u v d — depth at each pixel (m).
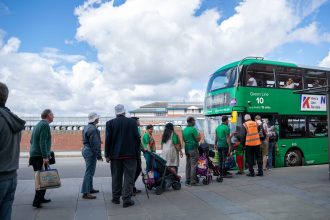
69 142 29.27
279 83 13.62
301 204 7.03
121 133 7.07
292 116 13.89
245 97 12.57
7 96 3.73
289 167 13.32
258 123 11.66
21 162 18.50
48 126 6.71
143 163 17.19
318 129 14.72
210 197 7.86
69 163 17.64
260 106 12.90
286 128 13.74
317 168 12.90
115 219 6.05
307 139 14.29
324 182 9.62
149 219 6.05
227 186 9.21
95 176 11.94
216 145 10.45
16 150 3.73
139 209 6.77
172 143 8.84
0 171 3.50
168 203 7.29
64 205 7.11
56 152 27.12
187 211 6.60
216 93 13.76
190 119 9.52
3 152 3.54
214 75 14.25
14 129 3.64
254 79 12.97
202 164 9.50
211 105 14.05
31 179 11.20
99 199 7.71
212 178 10.65
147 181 8.40
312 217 6.05
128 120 7.17
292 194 8.05
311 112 14.45
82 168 14.98
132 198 7.83
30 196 8.08
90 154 7.76
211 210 6.66
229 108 12.76
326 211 6.45
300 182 9.66
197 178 9.69
